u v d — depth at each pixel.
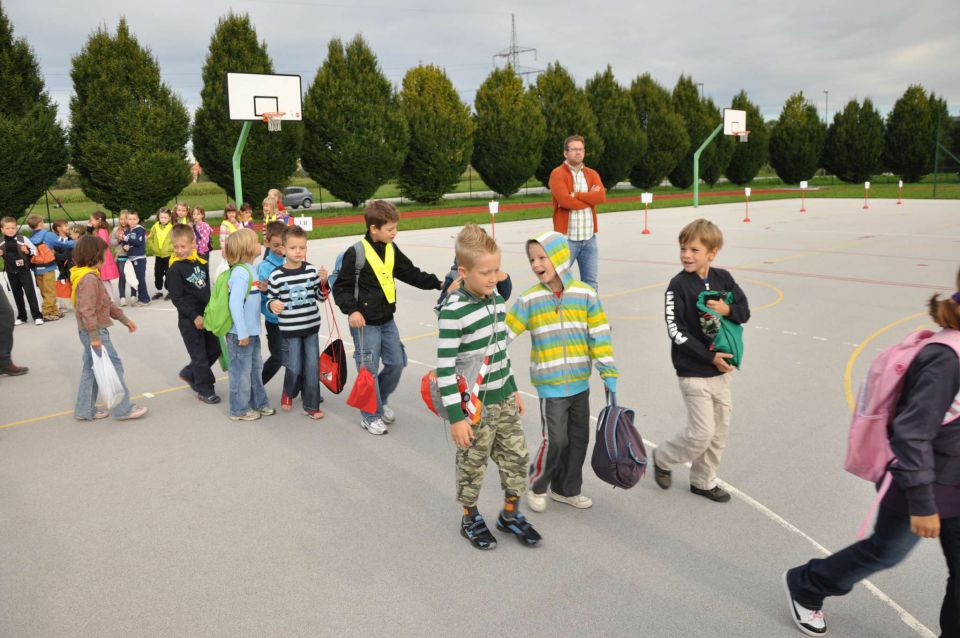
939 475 2.36
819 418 5.45
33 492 4.41
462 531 3.77
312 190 50.12
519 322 3.65
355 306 4.91
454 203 40.66
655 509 4.05
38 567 3.56
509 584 3.35
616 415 3.63
